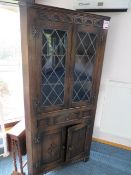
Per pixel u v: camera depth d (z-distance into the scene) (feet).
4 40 7.23
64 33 4.74
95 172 6.32
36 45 4.33
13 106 8.27
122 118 6.93
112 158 7.06
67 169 6.40
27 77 4.49
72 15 4.61
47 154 5.65
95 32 5.19
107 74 7.06
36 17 4.10
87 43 5.23
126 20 6.20
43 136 5.34
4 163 6.42
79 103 5.74
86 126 6.24
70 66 5.14
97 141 8.00
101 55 5.54
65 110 5.50
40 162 5.57
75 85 5.50
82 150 6.50
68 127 5.74
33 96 4.70
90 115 6.17
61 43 4.81
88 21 4.95
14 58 7.61
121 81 6.84
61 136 5.76
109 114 7.11
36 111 4.90
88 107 5.97
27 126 5.07
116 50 6.66
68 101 5.50
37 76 4.62
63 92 5.33
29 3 3.87
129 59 6.53
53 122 5.39
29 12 3.95
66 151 5.98
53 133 5.53
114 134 7.28
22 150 5.49
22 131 5.42
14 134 5.23
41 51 4.49
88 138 6.46
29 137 5.13
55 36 4.64
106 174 6.26
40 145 5.37
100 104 7.45
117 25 6.39
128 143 7.44
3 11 6.75
